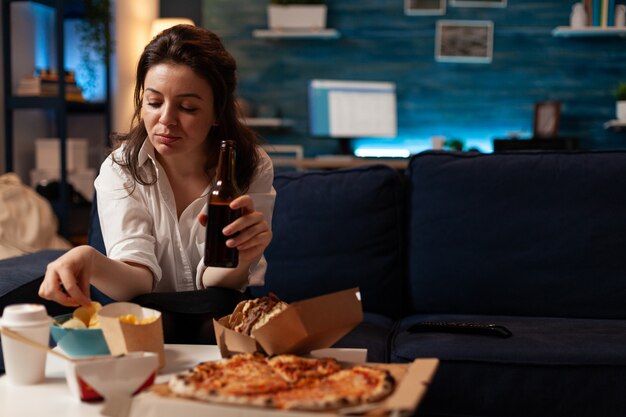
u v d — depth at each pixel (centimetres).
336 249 211
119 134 166
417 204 214
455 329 172
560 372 156
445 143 573
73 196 471
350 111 575
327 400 81
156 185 160
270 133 610
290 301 212
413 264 211
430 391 159
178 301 139
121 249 151
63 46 448
